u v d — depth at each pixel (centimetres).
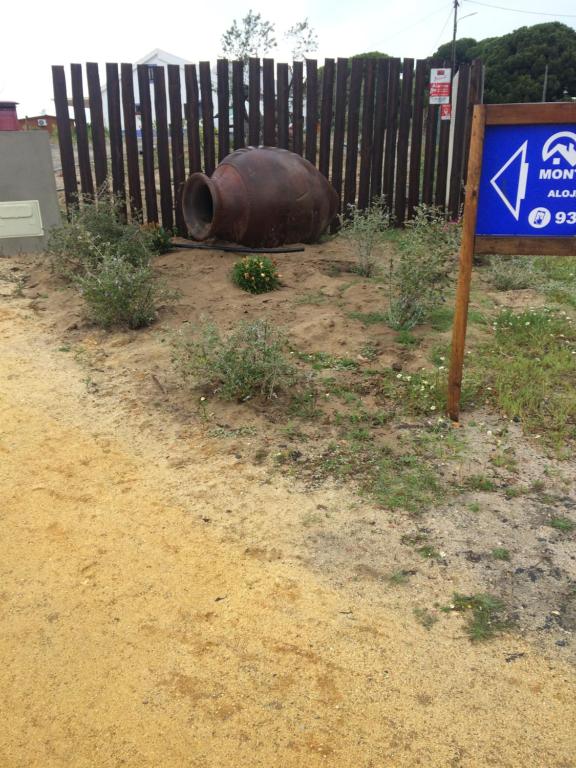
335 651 263
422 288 586
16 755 224
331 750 222
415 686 247
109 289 608
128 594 297
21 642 271
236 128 988
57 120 945
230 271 776
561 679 249
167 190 980
